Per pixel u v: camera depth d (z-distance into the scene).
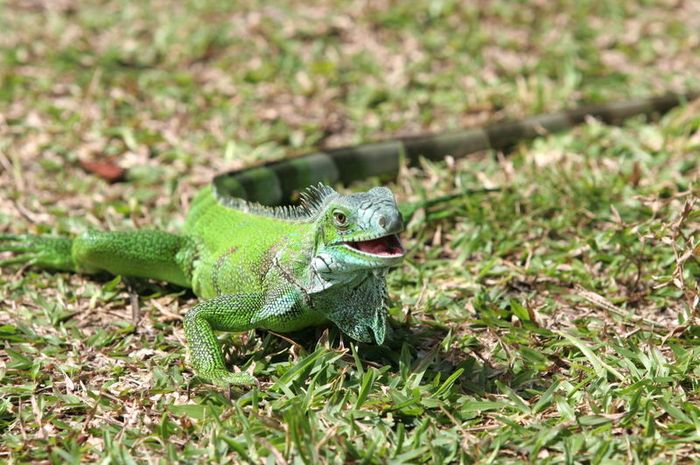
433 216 8.98
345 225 5.96
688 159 10.20
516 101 12.15
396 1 14.88
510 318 7.31
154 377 6.47
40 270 8.27
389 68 12.99
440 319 7.24
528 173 9.84
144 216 9.36
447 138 10.65
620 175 9.55
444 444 5.55
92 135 10.98
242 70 12.89
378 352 6.68
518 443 5.59
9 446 5.68
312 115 11.80
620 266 7.85
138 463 5.47
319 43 13.51
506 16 14.41
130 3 15.05
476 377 6.43
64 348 7.00
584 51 13.52
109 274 8.20
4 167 10.22
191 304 7.72
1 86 12.07
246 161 10.52
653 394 6.05
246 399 5.95
